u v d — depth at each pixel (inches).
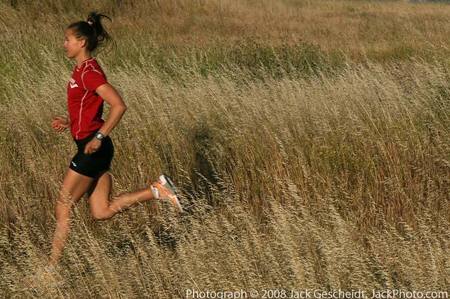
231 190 802.8
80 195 671.8
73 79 652.7
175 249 671.1
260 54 1766.7
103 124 651.5
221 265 597.0
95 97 652.7
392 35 2630.4
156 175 860.0
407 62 1673.2
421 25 2910.9
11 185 797.2
